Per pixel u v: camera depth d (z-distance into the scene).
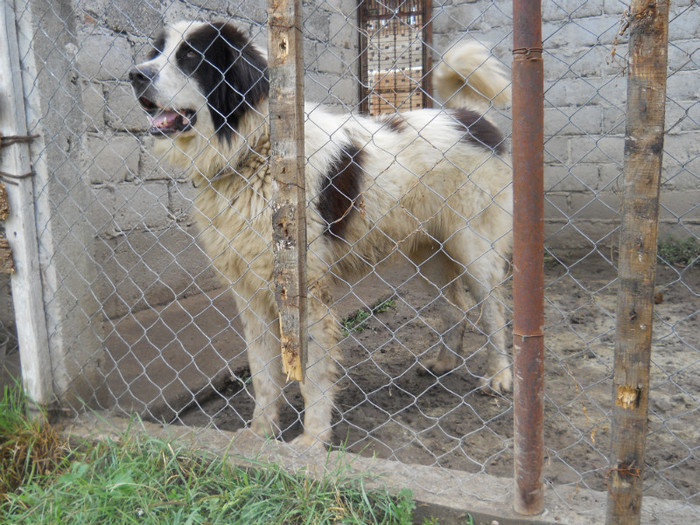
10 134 2.36
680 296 5.15
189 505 1.89
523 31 1.40
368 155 2.76
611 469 1.49
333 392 2.52
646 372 1.41
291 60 1.67
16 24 2.34
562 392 3.18
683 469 2.38
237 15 5.66
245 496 1.92
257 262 2.45
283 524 1.83
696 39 6.25
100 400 2.74
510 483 1.90
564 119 6.88
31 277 2.45
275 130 1.73
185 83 2.46
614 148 6.71
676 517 1.67
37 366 2.49
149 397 2.96
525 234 1.49
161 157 2.73
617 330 1.42
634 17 1.29
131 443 2.24
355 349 3.96
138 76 2.38
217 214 2.54
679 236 6.63
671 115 6.47
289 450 2.19
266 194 2.38
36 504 1.99
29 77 2.36
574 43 6.70
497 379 3.22
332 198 2.52
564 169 6.98
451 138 3.03
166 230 4.71
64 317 2.53
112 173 4.39
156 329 4.20
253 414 2.91
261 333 2.62
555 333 4.22
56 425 2.51
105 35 4.24
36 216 2.46
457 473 1.99
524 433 1.64
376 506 1.87
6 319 2.87
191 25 2.51
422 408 3.05
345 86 7.52
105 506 1.89
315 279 2.46
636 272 1.37
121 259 4.51
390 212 2.89
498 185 3.24
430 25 7.20
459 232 3.18
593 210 6.92
